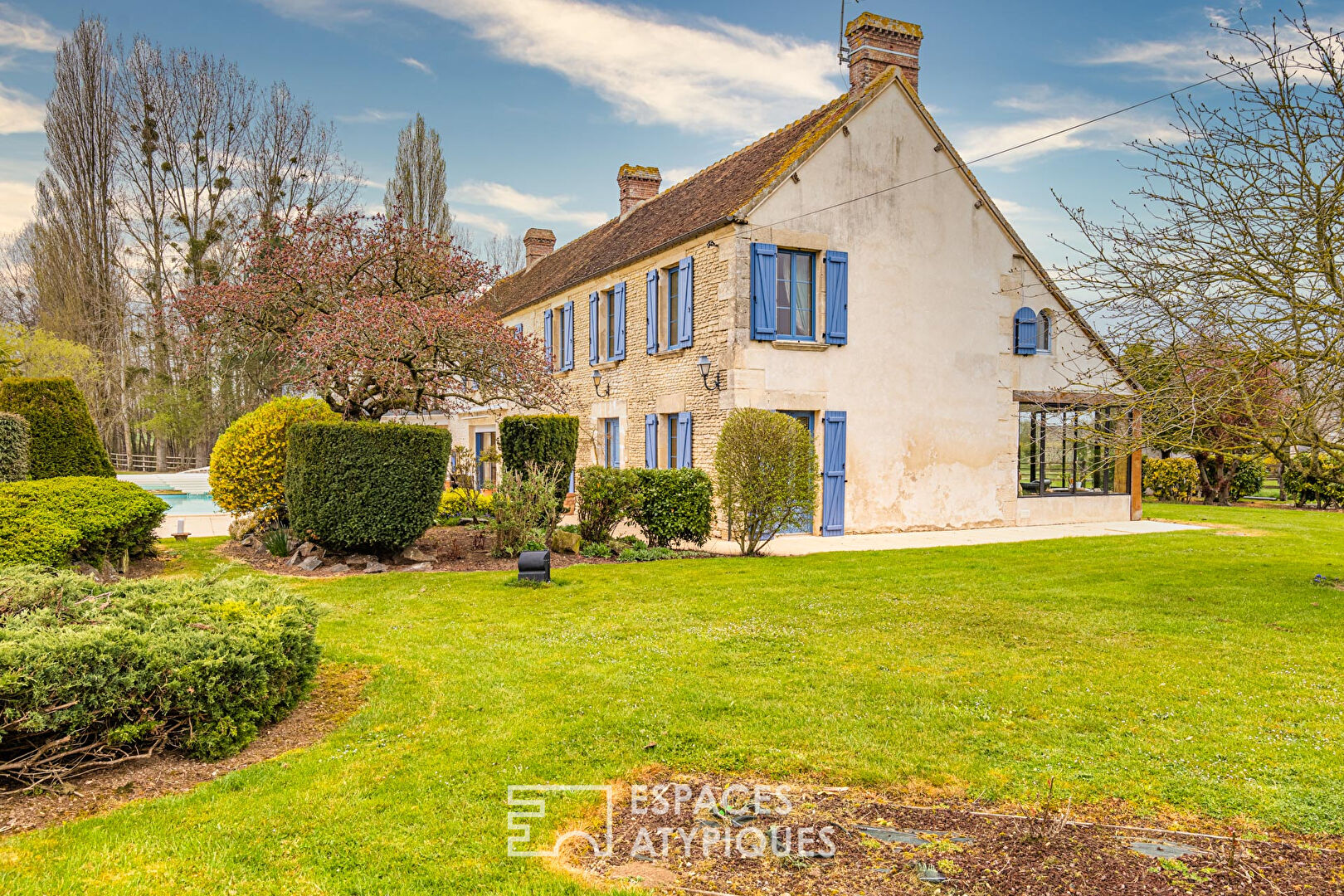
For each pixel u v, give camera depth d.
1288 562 11.48
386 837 3.61
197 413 31.44
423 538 12.49
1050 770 4.32
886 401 15.87
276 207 34.19
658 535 12.76
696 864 3.43
